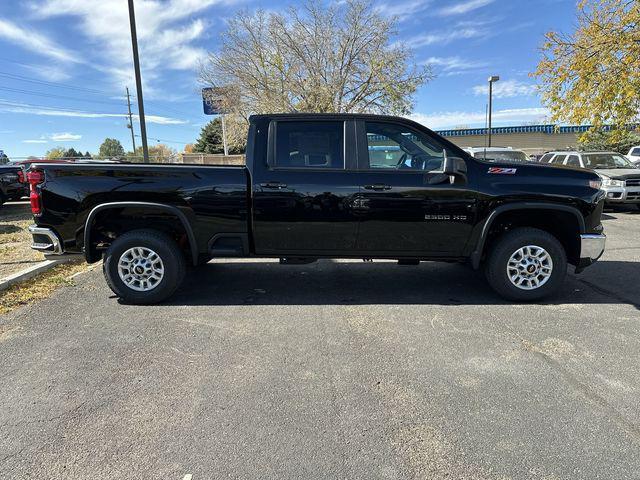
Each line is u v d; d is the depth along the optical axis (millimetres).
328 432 2666
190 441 2584
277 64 25625
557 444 2555
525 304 4883
